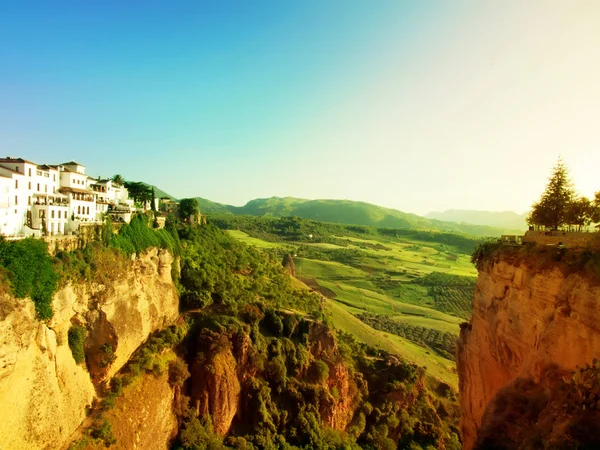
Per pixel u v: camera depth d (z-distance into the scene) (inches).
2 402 1520.7
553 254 1359.5
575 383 1051.3
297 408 2923.2
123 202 3548.2
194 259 3582.7
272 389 2930.6
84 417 1993.1
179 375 2522.1
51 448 1734.7
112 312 2272.4
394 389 3580.2
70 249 2124.8
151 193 4242.1
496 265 1711.4
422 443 3346.5
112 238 2514.8
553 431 1029.2
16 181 2143.2
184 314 2999.5
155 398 2317.9
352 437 3102.9
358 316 6210.6
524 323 1450.5
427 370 4515.3
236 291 3373.5
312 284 7514.8
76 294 2041.1
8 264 1657.2
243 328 2913.4
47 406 1732.3
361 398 3454.7
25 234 2054.6
